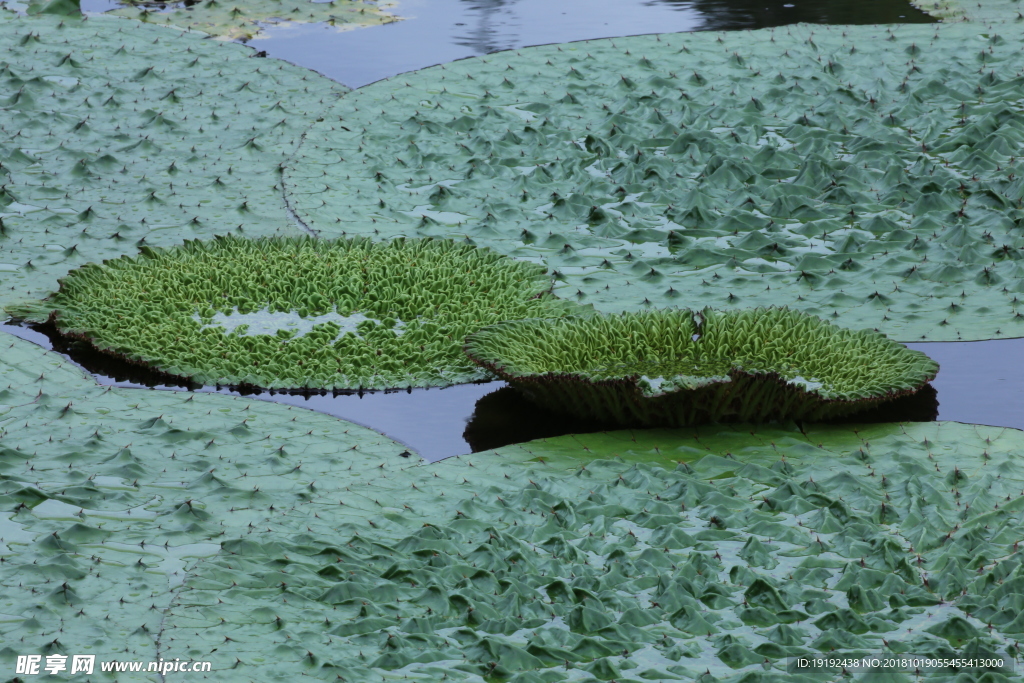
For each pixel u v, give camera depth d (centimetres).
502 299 1293
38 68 1980
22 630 800
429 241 1426
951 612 816
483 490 978
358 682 745
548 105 1852
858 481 970
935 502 943
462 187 1620
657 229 1498
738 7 2333
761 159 1658
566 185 1622
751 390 1062
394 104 1864
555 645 786
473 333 1170
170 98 1897
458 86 1925
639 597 840
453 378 1184
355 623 805
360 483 992
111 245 1451
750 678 743
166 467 1016
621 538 909
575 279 1374
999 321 1260
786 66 1953
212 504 959
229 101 1902
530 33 2197
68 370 1191
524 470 1009
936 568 863
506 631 800
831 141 1716
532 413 1127
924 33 2086
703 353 1139
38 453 1029
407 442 1075
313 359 1194
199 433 1066
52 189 1603
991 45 2019
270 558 881
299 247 1411
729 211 1538
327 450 1052
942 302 1304
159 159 1706
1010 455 1015
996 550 880
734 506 948
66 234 1482
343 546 898
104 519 935
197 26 2228
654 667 762
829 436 1059
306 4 2370
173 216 1530
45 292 1344
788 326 1159
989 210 1492
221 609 823
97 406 1118
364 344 1220
